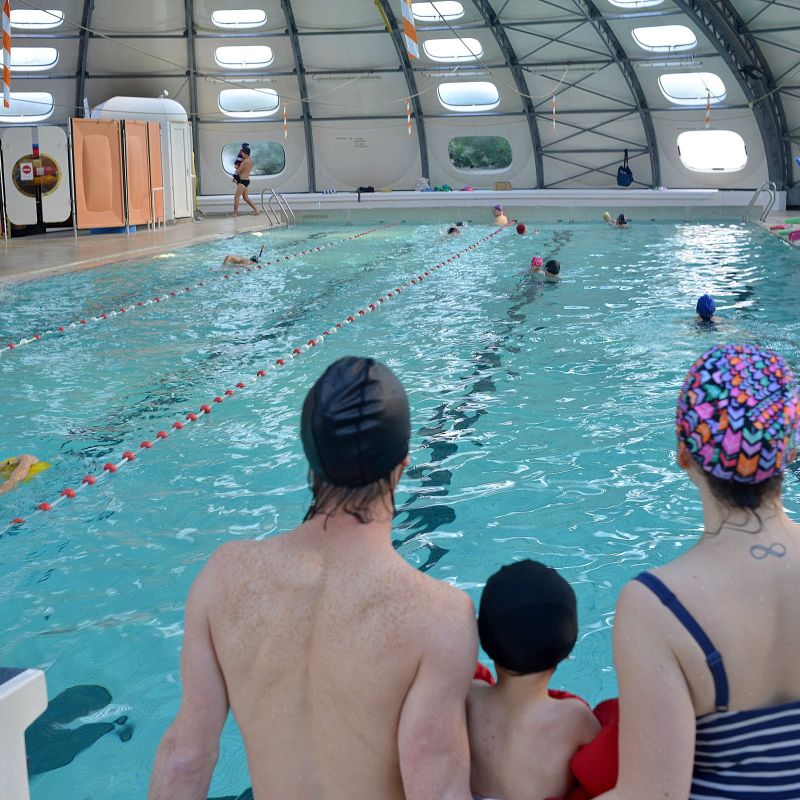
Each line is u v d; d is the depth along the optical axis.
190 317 8.36
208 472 4.33
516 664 1.21
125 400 5.57
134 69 18.91
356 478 1.12
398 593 1.12
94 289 10.09
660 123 18.69
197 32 18.11
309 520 1.21
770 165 18.12
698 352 6.46
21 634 2.90
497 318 7.99
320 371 6.26
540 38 17.38
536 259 10.66
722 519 1.12
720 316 7.84
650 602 1.07
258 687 1.18
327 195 20.20
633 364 6.17
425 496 3.98
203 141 20.59
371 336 7.36
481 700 1.29
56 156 15.41
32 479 4.25
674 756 1.05
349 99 19.75
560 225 18.23
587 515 3.73
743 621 1.06
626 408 5.18
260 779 1.22
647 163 19.52
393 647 1.10
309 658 1.15
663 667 1.05
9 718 1.16
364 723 1.13
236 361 6.58
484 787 1.27
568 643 1.21
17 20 17.33
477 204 19.81
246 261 12.26
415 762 1.11
